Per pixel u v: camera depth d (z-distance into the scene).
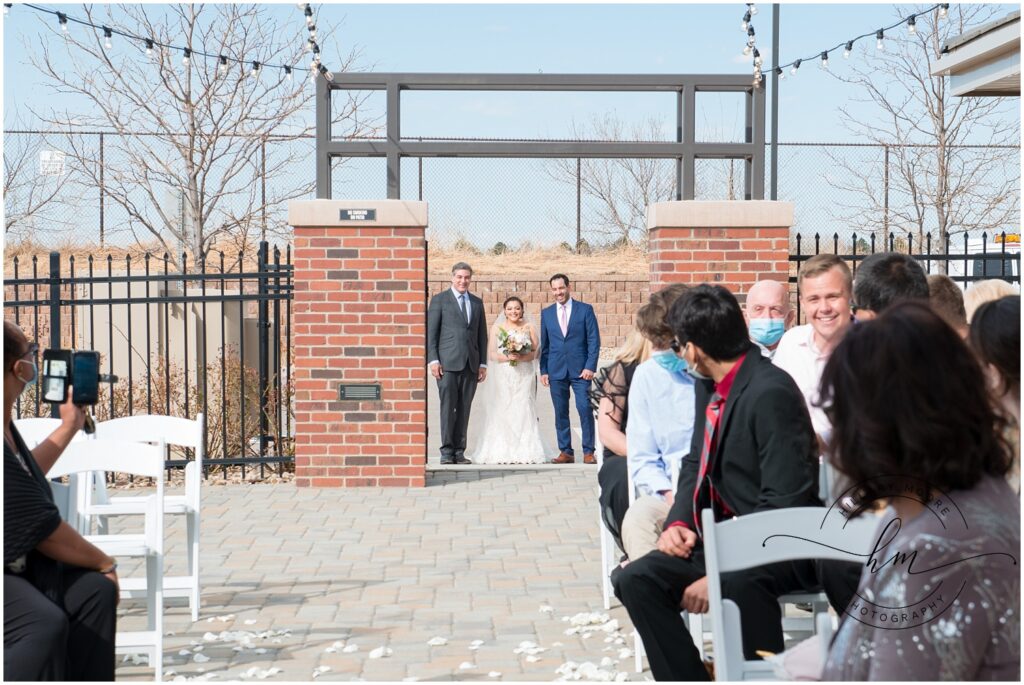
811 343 5.37
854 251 9.68
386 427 9.85
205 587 6.67
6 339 4.07
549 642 5.61
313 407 9.81
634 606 4.09
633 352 5.74
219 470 10.64
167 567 7.14
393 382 9.82
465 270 11.00
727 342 4.04
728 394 4.07
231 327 12.59
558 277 11.08
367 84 9.84
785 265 9.69
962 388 2.19
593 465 11.01
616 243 26.86
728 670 3.24
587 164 26.30
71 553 3.99
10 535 3.79
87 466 5.12
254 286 18.14
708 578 3.27
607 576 6.15
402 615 6.09
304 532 8.14
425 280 9.77
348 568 7.12
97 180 18.69
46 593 3.96
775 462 3.90
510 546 7.71
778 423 3.91
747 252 9.69
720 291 4.11
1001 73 8.16
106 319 12.30
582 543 7.79
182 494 9.55
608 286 24.08
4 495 3.79
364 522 8.47
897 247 21.66
